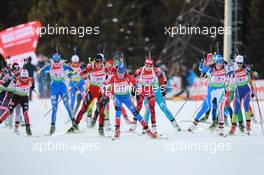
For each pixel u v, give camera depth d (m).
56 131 39.91
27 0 119.69
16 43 86.50
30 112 57.41
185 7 109.25
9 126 42.41
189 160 27.19
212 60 39.53
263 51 107.56
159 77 38.34
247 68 38.50
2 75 43.81
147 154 29.03
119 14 110.62
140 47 111.44
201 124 44.72
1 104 43.00
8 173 23.84
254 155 28.84
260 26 107.44
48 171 24.25
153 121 35.94
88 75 38.25
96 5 103.44
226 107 38.78
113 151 30.08
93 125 40.88
